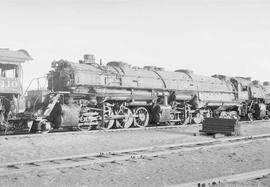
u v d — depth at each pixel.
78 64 19.66
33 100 17.69
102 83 19.52
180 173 8.60
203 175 8.39
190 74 26.17
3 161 9.95
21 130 17.80
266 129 21.05
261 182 7.29
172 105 23.20
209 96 25.47
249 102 29.58
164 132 18.39
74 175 8.23
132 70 22.25
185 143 13.11
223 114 27.19
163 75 23.48
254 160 10.35
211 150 12.07
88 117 18.61
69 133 16.53
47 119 17.58
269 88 33.84
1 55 15.78
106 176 8.20
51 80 19.30
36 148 12.29
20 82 16.67
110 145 13.29
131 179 7.97
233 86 28.59
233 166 9.47
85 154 10.41
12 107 16.38
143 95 21.23
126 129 18.81
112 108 20.25
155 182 7.70
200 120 24.94
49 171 8.44
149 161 9.98
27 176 7.95
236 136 16.34
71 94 18.08
